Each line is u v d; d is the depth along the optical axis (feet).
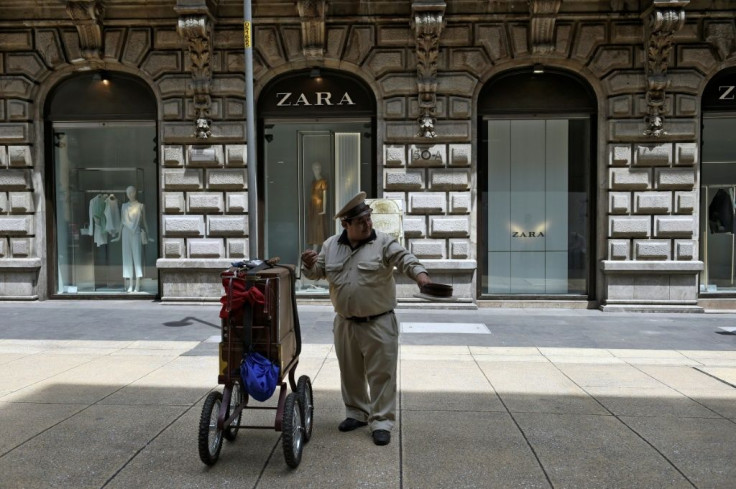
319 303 37.11
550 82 36.58
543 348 24.95
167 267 36.09
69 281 39.52
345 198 37.86
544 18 34.09
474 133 36.01
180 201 36.22
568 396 18.15
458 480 12.25
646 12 33.42
